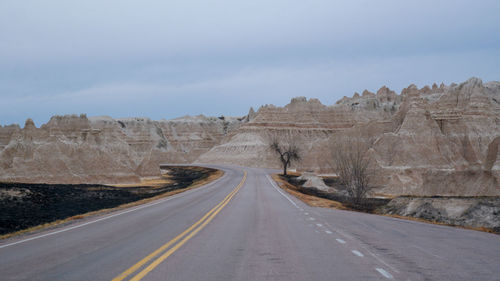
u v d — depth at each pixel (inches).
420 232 526.6
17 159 2797.7
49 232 526.9
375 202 1579.7
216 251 364.2
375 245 405.1
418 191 1486.2
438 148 3102.9
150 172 4097.0
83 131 4138.8
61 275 273.6
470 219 763.4
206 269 288.4
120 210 883.4
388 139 3110.2
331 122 5836.6
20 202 1502.2
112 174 3157.0
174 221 628.4
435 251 370.6
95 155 3152.1
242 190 1635.1
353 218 719.1
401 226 599.8
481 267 297.4
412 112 3142.2
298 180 2942.9
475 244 420.5
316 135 5551.2
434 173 1459.2
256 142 5359.3
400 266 300.2
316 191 2304.4
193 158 7436.0
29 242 438.9
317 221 645.9
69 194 1919.3
